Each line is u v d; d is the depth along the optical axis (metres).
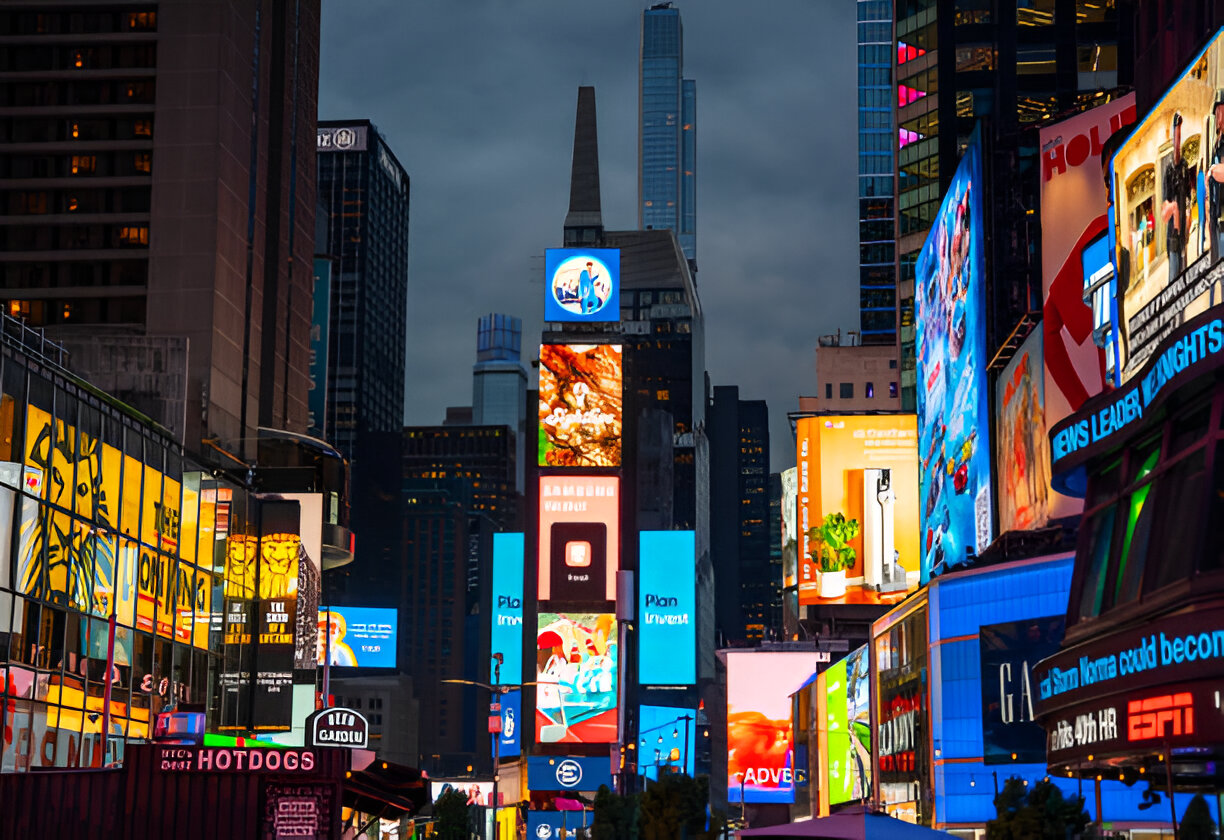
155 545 81.94
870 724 106.00
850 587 144.12
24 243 142.75
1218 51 60.22
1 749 63.16
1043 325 94.19
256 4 152.75
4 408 65.38
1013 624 80.25
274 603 96.31
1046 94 155.88
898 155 171.62
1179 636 20.91
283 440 132.38
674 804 61.66
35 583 67.31
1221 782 29.25
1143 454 24.89
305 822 38.16
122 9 145.50
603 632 195.38
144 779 38.19
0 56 145.50
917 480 144.75
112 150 142.75
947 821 81.69
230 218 143.62
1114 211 66.31
